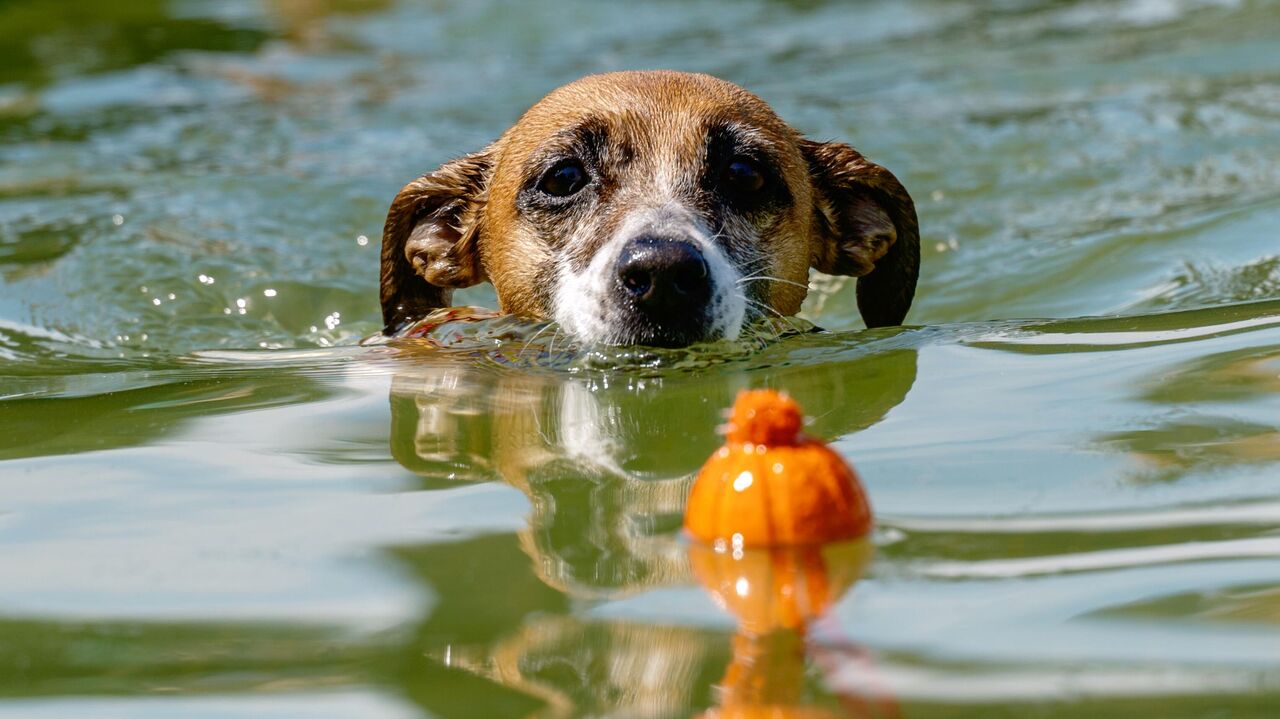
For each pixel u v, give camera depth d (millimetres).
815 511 3643
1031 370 5461
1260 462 4156
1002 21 17453
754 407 3736
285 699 2947
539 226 6941
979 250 9227
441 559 3701
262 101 14539
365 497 4266
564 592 3430
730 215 6758
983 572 3438
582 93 7141
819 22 18047
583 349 6195
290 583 3586
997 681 2869
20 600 3562
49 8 19188
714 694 2838
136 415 5473
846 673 2920
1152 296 7309
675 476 4336
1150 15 16859
